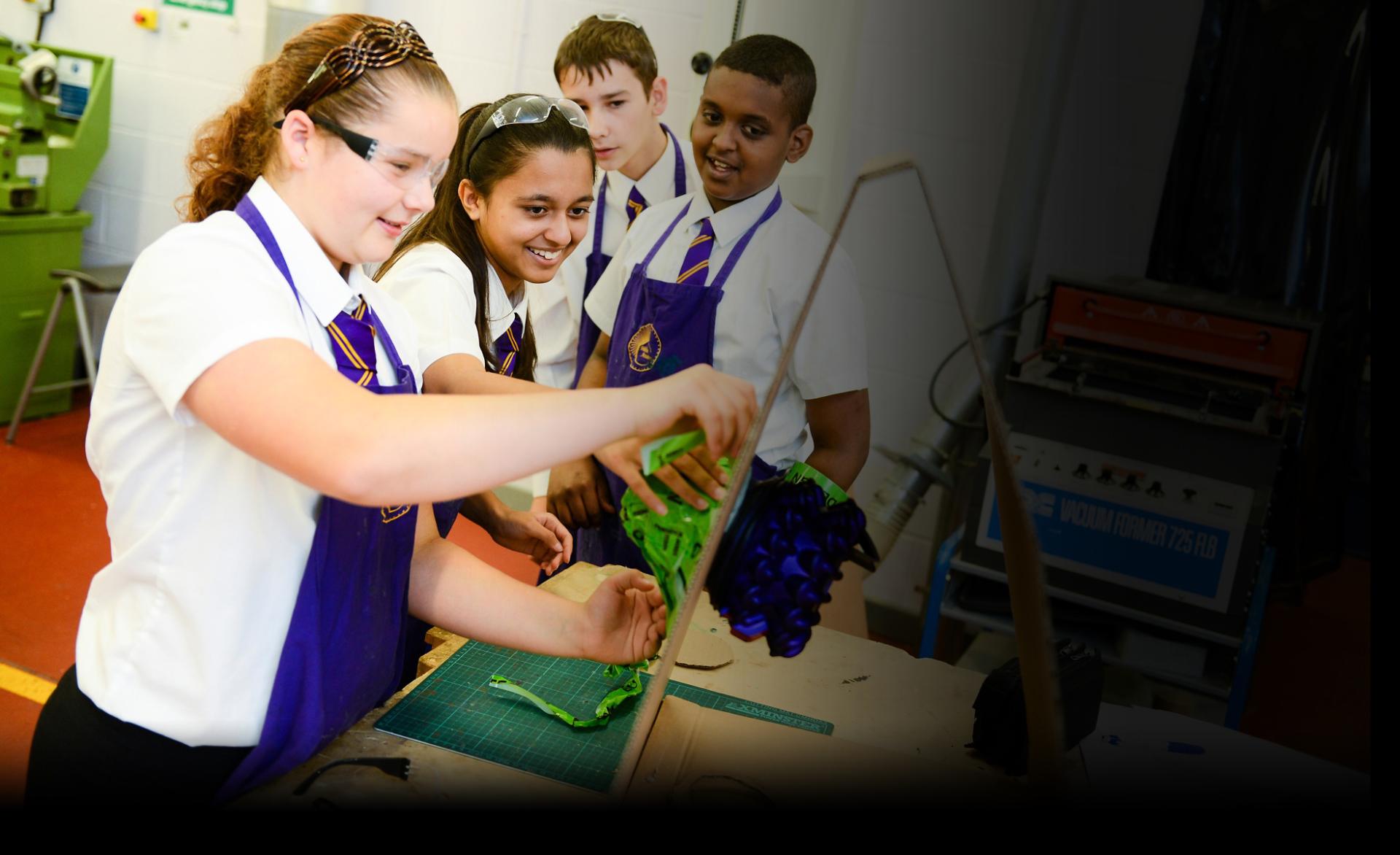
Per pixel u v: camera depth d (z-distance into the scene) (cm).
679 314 206
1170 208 304
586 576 175
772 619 100
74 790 107
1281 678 347
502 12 343
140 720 104
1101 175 306
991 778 124
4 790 209
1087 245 312
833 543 104
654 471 98
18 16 410
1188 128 299
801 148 211
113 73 404
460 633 131
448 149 108
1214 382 241
